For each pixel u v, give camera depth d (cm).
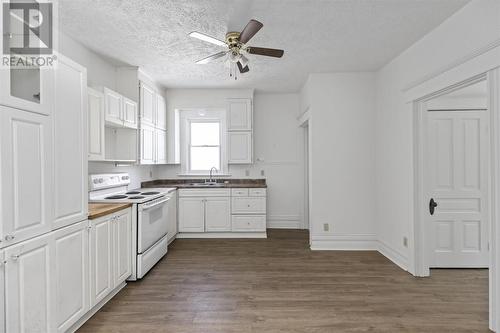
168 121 523
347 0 234
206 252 413
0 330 151
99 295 241
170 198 445
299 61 374
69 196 206
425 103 319
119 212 278
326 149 424
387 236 387
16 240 160
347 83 421
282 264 363
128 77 395
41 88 180
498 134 205
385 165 390
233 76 438
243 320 230
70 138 209
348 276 322
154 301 263
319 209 425
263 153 558
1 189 151
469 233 342
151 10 248
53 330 186
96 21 266
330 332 213
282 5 241
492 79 210
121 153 392
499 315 205
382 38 304
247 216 491
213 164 563
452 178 342
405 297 270
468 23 234
